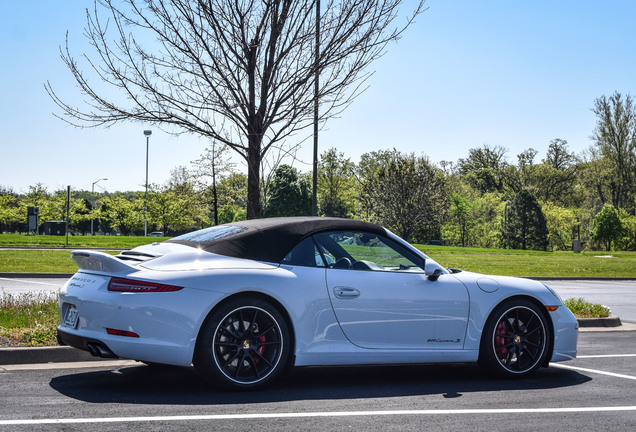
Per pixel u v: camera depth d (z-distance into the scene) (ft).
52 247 104.01
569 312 20.86
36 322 24.44
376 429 13.52
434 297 18.90
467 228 280.92
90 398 15.61
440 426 13.91
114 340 15.89
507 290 19.93
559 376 20.48
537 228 256.93
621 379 20.03
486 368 19.71
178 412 14.43
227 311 16.47
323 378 19.26
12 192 292.81
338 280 17.94
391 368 21.39
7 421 13.32
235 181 164.35
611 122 223.30
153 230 301.43
